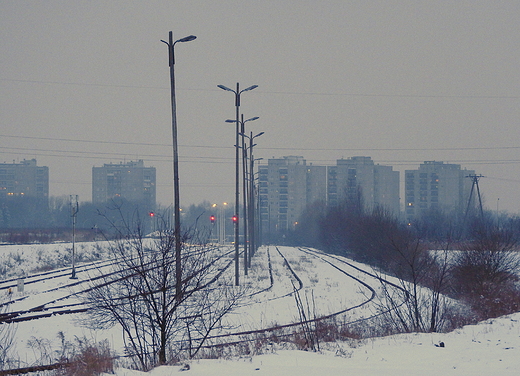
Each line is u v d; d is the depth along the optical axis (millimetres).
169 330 23703
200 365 19578
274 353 22938
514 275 55688
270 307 45344
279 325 35062
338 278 73750
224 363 20000
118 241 24406
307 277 74562
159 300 23141
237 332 32938
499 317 36188
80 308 43719
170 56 52938
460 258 54531
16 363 24281
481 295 45969
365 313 42562
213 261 25641
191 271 23906
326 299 51500
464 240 63594
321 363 20250
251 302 48188
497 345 24188
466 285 52688
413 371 18281
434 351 22953
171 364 20688
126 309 24812
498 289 49531
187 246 24469
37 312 42031
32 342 30203
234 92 78500
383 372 18031
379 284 64250
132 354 24344
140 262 22875
